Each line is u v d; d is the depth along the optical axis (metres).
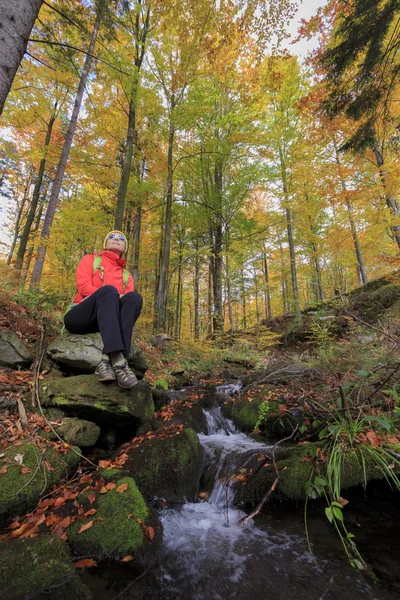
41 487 1.62
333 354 4.06
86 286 2.56
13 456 1.73
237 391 4.05
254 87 6.96
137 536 1.39
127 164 5.87
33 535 1.31
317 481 1.67
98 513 1.48
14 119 7.43
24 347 2.73
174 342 7.02
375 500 1.74
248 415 3.20
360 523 1.58
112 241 2.85
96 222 7.15
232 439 2.82
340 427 1.97
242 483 1.99
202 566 1.34
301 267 12.05
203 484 2.18
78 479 1.83
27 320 3.38
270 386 3.82
